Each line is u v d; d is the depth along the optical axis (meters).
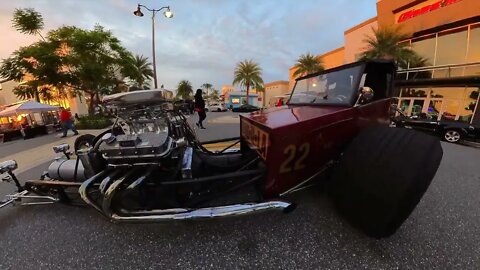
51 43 12.77
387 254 1.73
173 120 2.55
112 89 14.97
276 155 1.87
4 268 1.77
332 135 2.10
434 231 2.01
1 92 27.00
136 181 1.93
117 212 1.93
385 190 1.60
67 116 9.99
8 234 2.21
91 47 13.12
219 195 2.21
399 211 1.58
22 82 15.55
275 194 2.04
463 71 11.99
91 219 2.41
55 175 2.77
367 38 19.00
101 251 1.92
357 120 2.22
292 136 1.89
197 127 9.65
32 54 12.15
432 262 1.64
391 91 2.63
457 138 8.10
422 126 9.25
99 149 2.11
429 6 14.47
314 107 2.62
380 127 2.00
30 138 10.59
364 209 1.72
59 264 1.79
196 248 1.90
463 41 12.45
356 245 1.85
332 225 2.11
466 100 11.20
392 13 17.12
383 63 2.37
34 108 13.59
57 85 13.03
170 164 2.27
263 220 2.22
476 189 3.00
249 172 2.06
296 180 2.10
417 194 1.59
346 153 1.96
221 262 1.73
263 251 1.83
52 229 2.26
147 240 2.03
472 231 2.00
